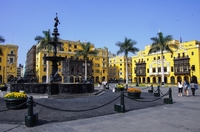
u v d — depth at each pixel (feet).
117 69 304.50
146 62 237.04
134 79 255.09
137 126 21.42
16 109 30.22
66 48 232.12
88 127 20.95
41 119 24.36
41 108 31.76
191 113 29.35
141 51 248.52
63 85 48.47
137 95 48.03
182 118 25.63
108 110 31.63
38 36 121.19
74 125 21.77
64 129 20.08
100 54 260.01
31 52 276.21
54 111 29.78
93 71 250.37
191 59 186.19
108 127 20.98
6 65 216.33
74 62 224.12
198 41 194.70
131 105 37.50
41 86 49.03
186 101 45.16
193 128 20.57
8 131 19.22
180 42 224.74
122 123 22.84
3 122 22.71
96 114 28.19
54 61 59.98
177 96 58.80
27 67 328.49
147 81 234.99
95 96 52.26
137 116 27.02
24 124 21.86
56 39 62.23
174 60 201.57
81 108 32.48
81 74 226.38
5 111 28.99
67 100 42.19
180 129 20.18
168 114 28.53
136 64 248.11
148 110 32.14
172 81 205.77
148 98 50.67
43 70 207.31
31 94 48.52
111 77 310.45
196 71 180.55
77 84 50.39
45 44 120.88
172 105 38.24
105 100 43.93
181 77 196.44
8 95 30.30
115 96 53.93
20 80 63.41
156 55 224.12
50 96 45.50
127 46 134.10
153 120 24.44
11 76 220.02
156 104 39.37
